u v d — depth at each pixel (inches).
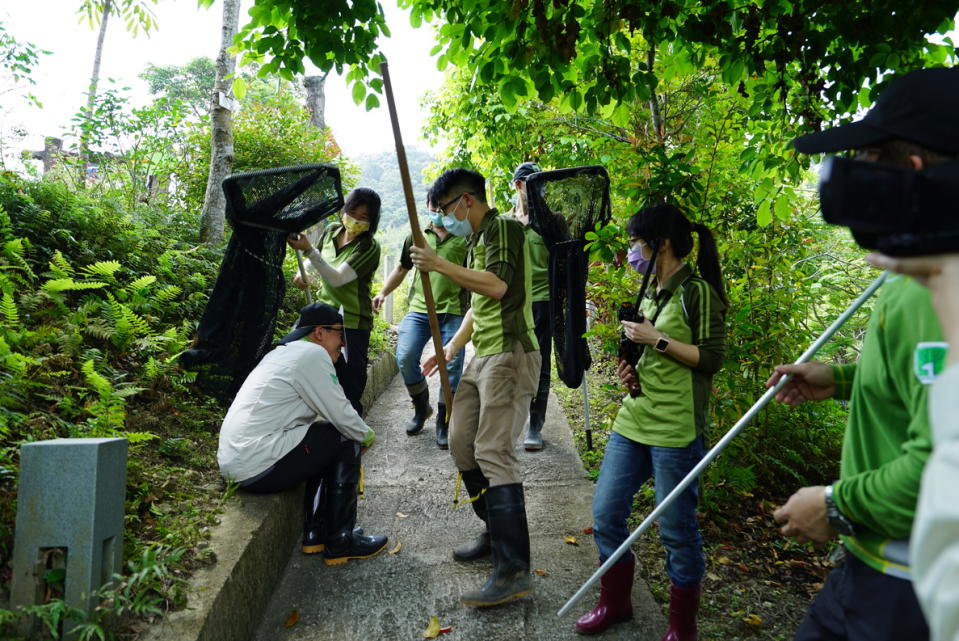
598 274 150.3
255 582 109.3
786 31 120.2
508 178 290.7
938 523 26.4
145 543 101.2
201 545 104.6
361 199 160.2
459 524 147.1
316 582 123.7
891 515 45.3
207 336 141.9
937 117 41.9
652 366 102.4
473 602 110.7
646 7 118.7
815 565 132.3
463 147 324.8
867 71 123.5
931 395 30.2
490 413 113.7
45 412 121.5
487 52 125.9
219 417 158.6
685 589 99.7
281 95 368.5
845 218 32.2
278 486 125.3
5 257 154.9
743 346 145.3
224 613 94.0
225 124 250.8
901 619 46.9
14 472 95.8
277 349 132.3
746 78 140.6
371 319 170.1
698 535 101.0
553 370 264.4
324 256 168.4
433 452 190.1
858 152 47.7
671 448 99.3
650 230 102.3
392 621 111.8
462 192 115.7
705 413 101.8
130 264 190.2
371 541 132.9
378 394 247.8
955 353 29.7
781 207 139.3
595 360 266.2
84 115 266.7
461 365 192.7
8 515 86.2
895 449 49.4
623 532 104.9
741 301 148.1
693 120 180.5
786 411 158.2
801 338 156.8
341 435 133.0
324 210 145.7
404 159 111.0
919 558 27.6
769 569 129.9
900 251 31.5
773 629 111.7
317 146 366.9
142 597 86.4
